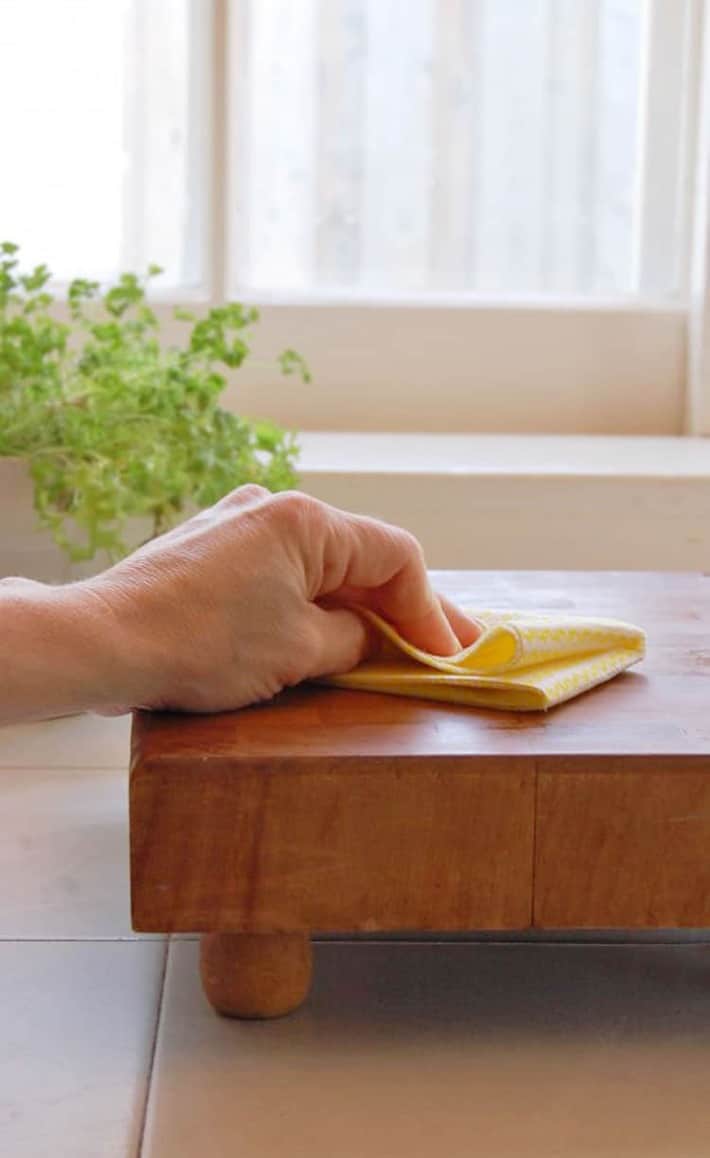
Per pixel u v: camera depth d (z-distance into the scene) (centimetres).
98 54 189
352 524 88
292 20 190
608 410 197
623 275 198
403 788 75
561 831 76
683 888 77
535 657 89
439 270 196
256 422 175
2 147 190
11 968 87
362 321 193
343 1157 68
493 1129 71
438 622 92
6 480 132
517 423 197
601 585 122
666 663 98
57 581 137
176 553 82
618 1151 69
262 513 83
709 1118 73
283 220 195
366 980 87
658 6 193
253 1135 70
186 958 89
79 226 192
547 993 86
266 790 75
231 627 81
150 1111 72
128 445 132
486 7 191
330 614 89
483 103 193
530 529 158
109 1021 81
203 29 188
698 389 193
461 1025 82
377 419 195
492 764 76
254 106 192
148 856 75
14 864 102
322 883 76
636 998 85
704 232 190
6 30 188
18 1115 71
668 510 159
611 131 195
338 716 83
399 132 193
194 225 193
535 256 196
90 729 134
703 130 190
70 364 181
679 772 76
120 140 191
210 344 141
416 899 76
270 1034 80
